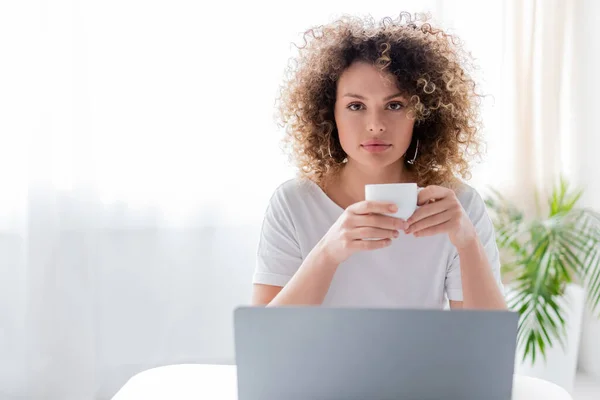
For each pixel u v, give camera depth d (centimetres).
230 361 321
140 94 306
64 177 301
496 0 318
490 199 301
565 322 281
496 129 322
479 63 319
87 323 306
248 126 314
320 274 131
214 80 310
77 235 303
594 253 287
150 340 316
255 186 316
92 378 308
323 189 160
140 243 312
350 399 94
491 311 90
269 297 155
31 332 303
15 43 296
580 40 328
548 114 323
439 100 152
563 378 284
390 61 142
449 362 91
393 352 92
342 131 146
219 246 317
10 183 301
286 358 93
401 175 161
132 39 304
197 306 318
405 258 152
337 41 147
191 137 311
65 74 298
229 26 309
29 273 301
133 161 308
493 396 92
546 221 282
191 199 313
